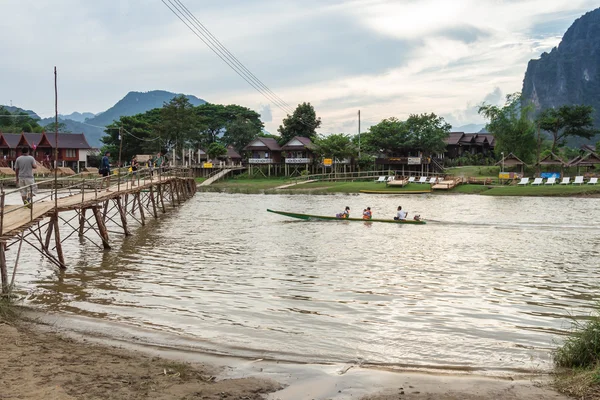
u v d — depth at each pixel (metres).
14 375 8.54
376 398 8.36
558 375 9.41
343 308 14.37
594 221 35.50
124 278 17.80
